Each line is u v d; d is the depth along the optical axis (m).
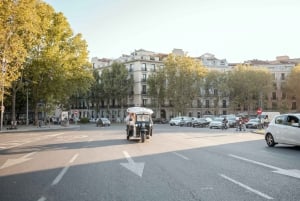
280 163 11.86
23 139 25.52
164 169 10.57
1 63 28.27
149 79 83.62
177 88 79.19
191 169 10.55
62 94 53.72
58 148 17.75
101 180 8.85
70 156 14.12
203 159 12.95
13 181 8.80
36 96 53.16
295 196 7.00
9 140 24.55
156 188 7.82
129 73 92.88
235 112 95.00
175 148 17.39
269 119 56.34
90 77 54.44
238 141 22.25
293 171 10.13
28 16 29.02
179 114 83.12
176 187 7.91
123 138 25.45
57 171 10.33
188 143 20.53
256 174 9.62
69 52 51.56
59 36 49.34
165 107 92.31
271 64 100.81
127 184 8.31
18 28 28.66
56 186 8.14
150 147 17.95
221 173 9.80
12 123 46.50
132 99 91.12
